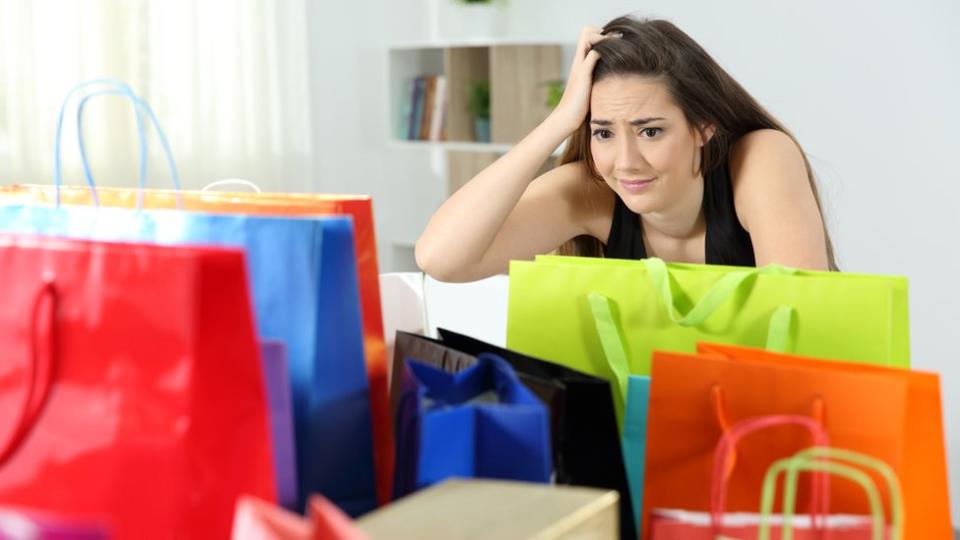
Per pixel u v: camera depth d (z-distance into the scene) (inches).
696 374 59.3
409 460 60.0
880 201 265.6
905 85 259.0
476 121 335.9
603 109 105.1
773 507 57.3
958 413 257.1
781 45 275.6
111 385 49.8
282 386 54.1
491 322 113.1
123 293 49.4
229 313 48.8
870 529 53.3
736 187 113.1
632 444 66.6
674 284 71.9
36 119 282.7
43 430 50.8
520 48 317.1
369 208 69.7
